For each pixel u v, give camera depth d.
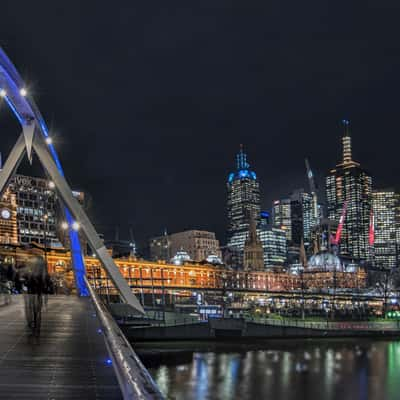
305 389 64.81
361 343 121.25
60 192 37.16
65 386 10.06
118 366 5.79
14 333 18.55
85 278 49.91
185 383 67.00
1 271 34.66
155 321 105.25
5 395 9.30
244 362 86.19
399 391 64.62
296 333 128.38
